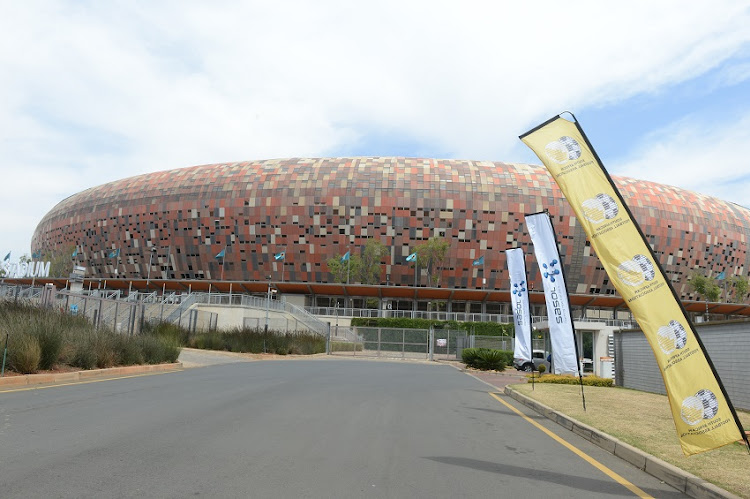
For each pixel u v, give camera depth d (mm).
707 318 89812
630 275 8047
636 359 20109
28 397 10477
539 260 16812
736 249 99125
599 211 8492
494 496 5406
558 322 16328
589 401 14055
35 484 4961
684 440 7234
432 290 86312
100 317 23578
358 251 90812
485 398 15570
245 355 33188
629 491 5883
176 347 23469
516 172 93688
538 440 8867
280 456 6637
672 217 93625
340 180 91312
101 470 5559
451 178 91312
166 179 100312
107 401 10586
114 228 101562
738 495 5391
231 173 96438
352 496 5152
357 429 8891
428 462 6742
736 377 14195
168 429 8000
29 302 20156
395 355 47656
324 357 39344
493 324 70938
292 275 93500
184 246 96688
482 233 90375
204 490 5074
